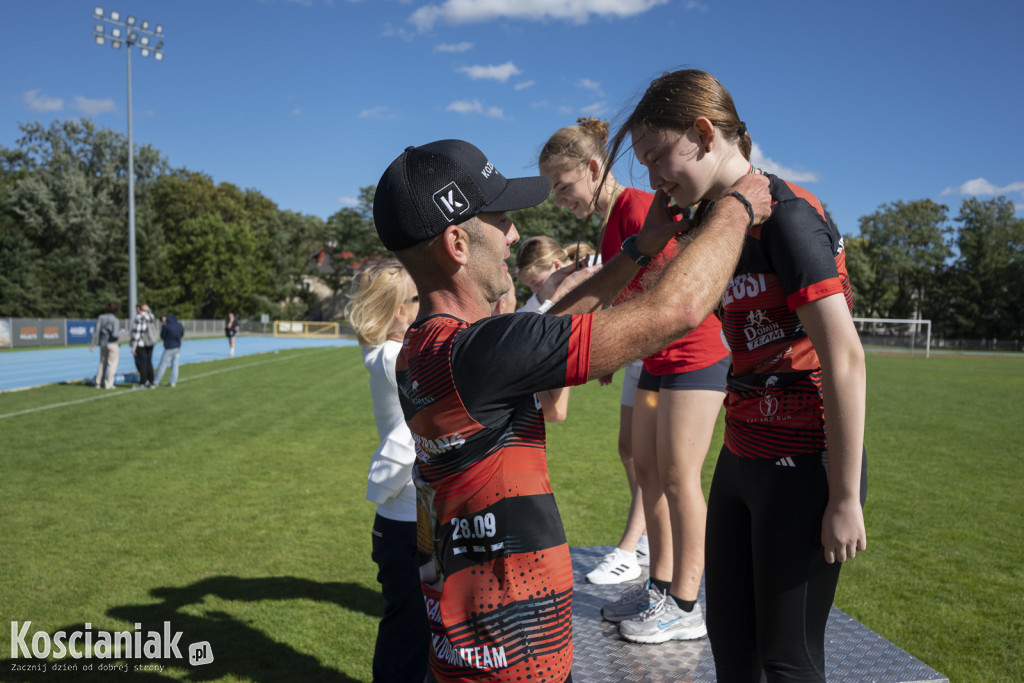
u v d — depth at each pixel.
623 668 2.45
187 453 8.12
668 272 1.15
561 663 1.24
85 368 20.75
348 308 2.75
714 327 2.48
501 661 1.21
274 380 17.67
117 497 6.14
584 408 13.13
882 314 73.06
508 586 1.21
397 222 1.27
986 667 3.28
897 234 71.88
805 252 1.46
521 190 1.35
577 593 3.21
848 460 1.44
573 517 5.69
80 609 3.84
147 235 57.44
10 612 3.79
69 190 51.81
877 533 5.39
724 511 1.83
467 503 1.22
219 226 62.69
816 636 1.63
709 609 1.88
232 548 4.87
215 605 3.92
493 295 1.37
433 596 1.32
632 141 1.60
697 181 1.54
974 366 30.23
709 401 2.49
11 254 48.62
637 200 2.79
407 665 2.55
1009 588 4.29
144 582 4.24
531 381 1.13
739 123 1.59
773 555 1.62
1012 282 65.75
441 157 1.28
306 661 3.29
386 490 2.50
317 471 7.25
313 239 81.38
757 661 1.83
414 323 1.35
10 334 30.12
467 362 1.15
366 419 10.91
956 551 4.98
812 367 1.61
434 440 1.22
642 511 3.41
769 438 1.63
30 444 8.48
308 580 4.30
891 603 4.05
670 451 2.51
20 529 5.21
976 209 70.25
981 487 6.86
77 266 51.84
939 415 12.23
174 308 59.56
